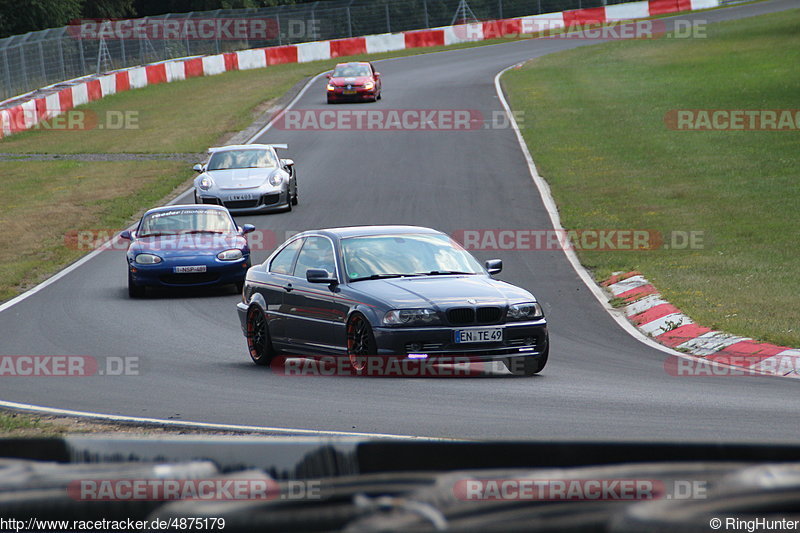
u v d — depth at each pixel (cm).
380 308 3281
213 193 8062
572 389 3016
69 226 8038
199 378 3325
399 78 17950
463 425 2441
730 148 9881
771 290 4741
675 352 3828
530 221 7406
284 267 3834
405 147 11475
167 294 5722
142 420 2542
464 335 3259
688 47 18600
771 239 6166
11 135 13912
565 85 15500
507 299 3353
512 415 2581
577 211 7656
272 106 15450
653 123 11700
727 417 2516
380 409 2692
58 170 11019
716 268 5422
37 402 2919
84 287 5856
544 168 9694
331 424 2481
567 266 5953
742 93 13062
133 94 17425
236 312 5066
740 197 7662
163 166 11056
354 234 3744
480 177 9469
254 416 2617
